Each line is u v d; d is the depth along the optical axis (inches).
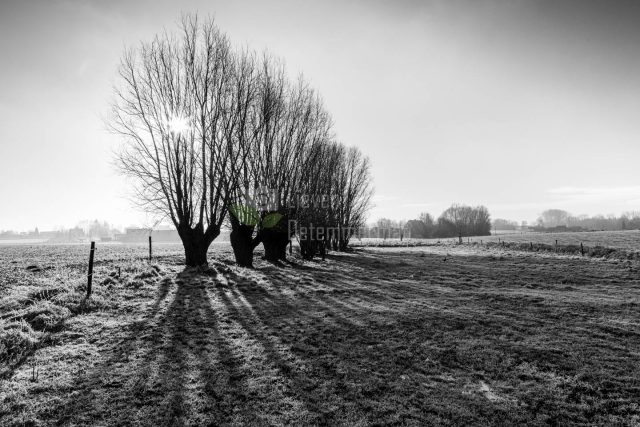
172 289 617.0
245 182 975.0
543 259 1275.8
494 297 612.1
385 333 407.5
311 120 1139.3
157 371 296.0
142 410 239.5
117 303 503.5
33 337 350.6
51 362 306.7
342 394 267.1
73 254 1429.6
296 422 229.6
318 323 444.1
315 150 1181.7
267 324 436.8
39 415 230.7
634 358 342.6
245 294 609.3
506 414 244.7
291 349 354.0
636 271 915.4
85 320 419.8
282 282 749.3
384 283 766.5
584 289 705.6
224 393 263.9
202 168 904.3
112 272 697.6
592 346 374.0
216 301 543.8
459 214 5231.3
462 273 945.5
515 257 1380.4
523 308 534.9
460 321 460.1
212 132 897.5
